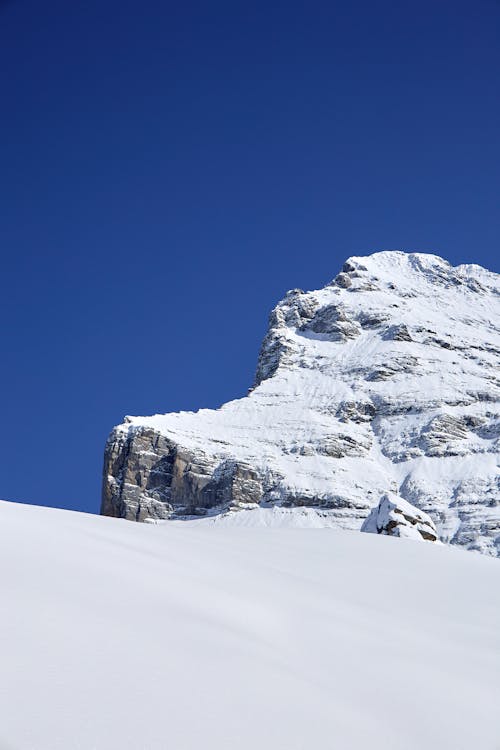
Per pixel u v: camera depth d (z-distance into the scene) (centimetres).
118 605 1322
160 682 1045
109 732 889
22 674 959
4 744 813
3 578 1298
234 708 1041
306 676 1320
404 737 1162
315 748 1008
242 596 1759
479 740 1257
